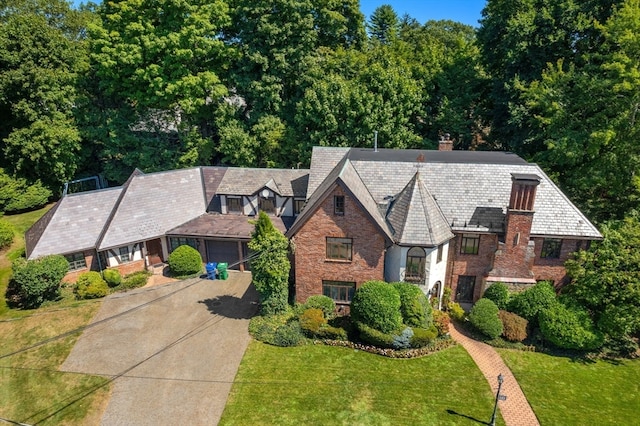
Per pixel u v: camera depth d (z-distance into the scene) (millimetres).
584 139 34188
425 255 28172
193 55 45844
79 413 22438
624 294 26016
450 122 47625
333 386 24203
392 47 70312
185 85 45125
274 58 48250
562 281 30016
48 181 50500
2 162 49031
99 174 54719
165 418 22094
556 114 35812
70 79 46531
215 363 25953
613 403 23375
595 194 37031
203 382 24484
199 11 45938
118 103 51719
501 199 30203
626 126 34031
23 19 44125
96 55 44250
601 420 22219
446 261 30203
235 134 46656
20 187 47688
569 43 39938
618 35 33344
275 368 25547
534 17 39531
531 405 23109
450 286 31344
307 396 23500
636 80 31875
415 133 49062
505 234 28734
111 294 33438
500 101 43500
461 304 31719
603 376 25391
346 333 27812
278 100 49250
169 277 36094
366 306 26703
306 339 27828
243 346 27406
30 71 43219
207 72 46656
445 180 31172
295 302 30969
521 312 28547
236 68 50438
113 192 37656
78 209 35469
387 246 28109
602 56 34750
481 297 30547
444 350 27188
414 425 21750
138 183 37938
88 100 48781
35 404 23094
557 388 24344
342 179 26828
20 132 44656
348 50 54969
